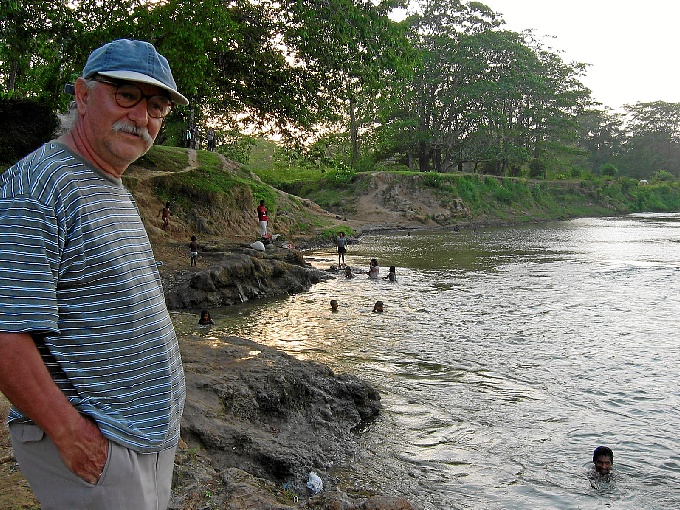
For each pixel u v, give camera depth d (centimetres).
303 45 2086
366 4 2075
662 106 10719
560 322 1448
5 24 1752
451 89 6181
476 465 696
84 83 232
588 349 1196
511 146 6506
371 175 5497
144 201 2509
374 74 2125
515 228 4944
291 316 1514
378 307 1579
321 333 1327
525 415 846
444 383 980
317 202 5397
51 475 222
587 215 6550
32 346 202
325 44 2077
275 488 566
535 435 780
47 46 1984
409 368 1062
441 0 6172
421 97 6062
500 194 5997
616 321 1462
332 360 1109
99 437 218
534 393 938
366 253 3020
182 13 1733
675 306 1655
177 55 1731
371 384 968
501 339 1277
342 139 6188
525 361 1111
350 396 838
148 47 239
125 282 225
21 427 223
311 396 803
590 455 725
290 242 3044
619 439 770
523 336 1304
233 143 4859
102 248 219
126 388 227
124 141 232
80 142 232
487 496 627
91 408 221
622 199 7294
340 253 2541
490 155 6344
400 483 648
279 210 3578
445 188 5559
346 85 2223
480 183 5988
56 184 212
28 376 199
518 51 6494
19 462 228
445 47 5959
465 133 6519
